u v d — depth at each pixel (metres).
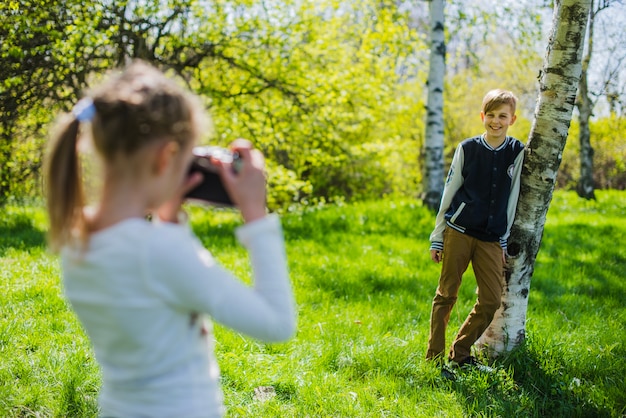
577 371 4.00
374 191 19.61
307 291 5.57
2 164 9.88
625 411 3.50
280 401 3.47
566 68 3.78
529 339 4.23
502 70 20.11
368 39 11.53
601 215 12.46
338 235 8.44
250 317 1.30
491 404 3.47
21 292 4.94
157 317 1.29
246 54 10.89
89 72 9.25
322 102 11.20
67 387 3.32
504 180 3.79
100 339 1.37
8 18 8.16
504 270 4.10
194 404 1.36
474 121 25.88
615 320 5.28
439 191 10.81
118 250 1.27
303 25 10.73
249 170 1.40
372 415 3.32
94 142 1.29
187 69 10.64
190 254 1.30
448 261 3.86
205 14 10.27
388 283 6.06
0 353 3.75
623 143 24.95
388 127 19.06
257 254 1.37
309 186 12.44
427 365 3.90
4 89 8.52
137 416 1.34
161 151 1.28
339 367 3.98
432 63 10.88
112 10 8.98
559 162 3.95
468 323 3.91
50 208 1.35
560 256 7.92
